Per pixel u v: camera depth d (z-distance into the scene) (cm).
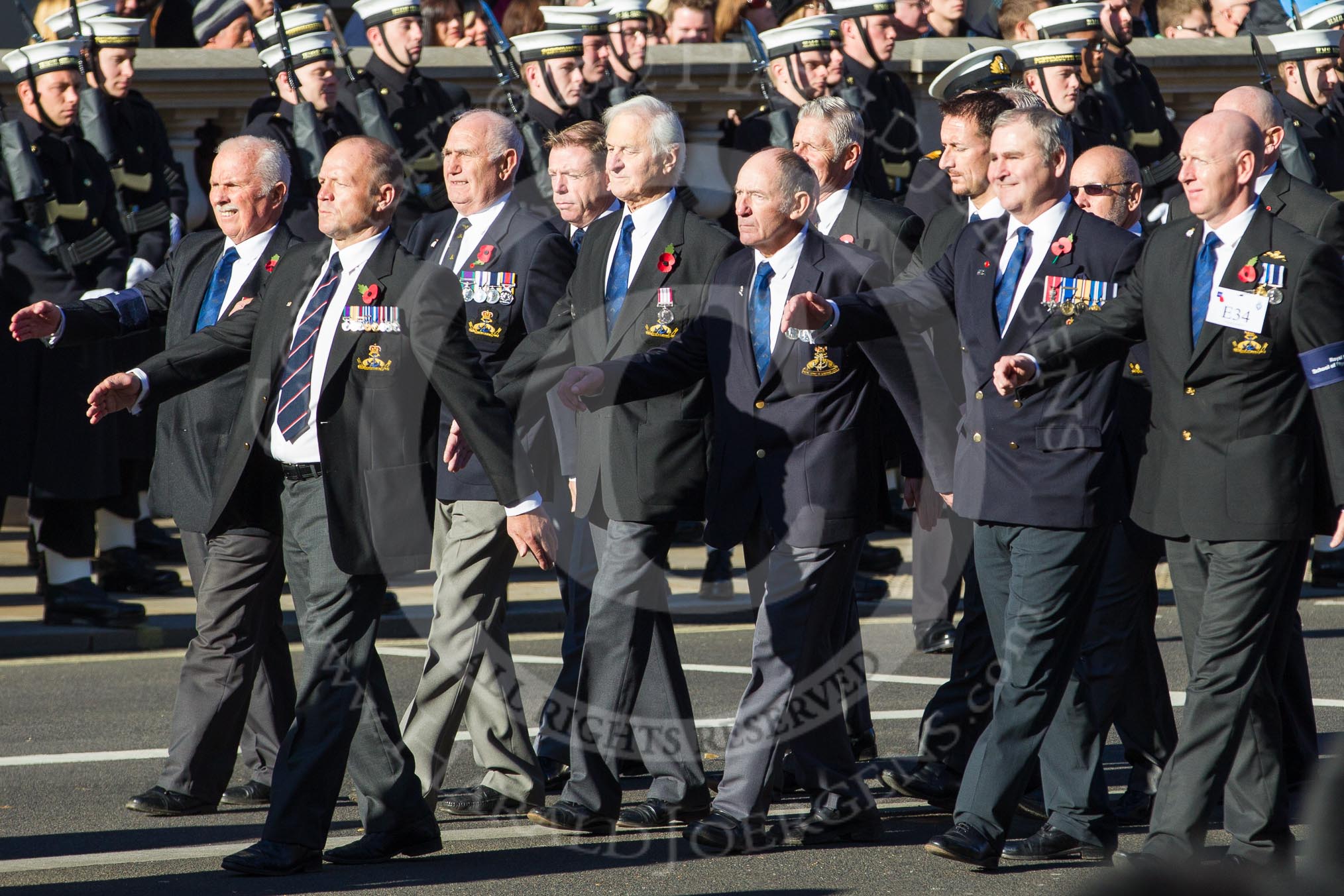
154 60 3159
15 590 3166
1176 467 1479
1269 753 1498
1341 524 1429
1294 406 1443
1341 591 3222
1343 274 1430
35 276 2641
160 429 1922
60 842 1658
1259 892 339
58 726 2208
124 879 1515
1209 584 1466
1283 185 1872
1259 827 1491
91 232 2705
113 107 2784
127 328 1891
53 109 2730
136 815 1767
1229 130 1444
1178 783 1456
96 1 2797
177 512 1892
